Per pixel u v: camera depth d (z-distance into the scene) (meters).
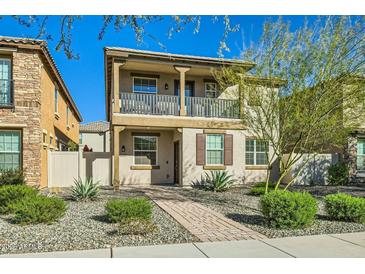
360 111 8.65
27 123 12.91
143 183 16.59
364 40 8.06
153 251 4.97
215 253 4.89
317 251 5.00
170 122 15.03
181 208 9.16
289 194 6.99
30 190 9.10
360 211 7.18
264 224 7.03
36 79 13.09
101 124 36.47
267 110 9.70
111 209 7.16
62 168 15.49
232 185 14.84
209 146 15.70
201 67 15.18
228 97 15.13
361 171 18.55
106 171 16.31
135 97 14.84
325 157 17.66
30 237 5.77
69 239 5.65
